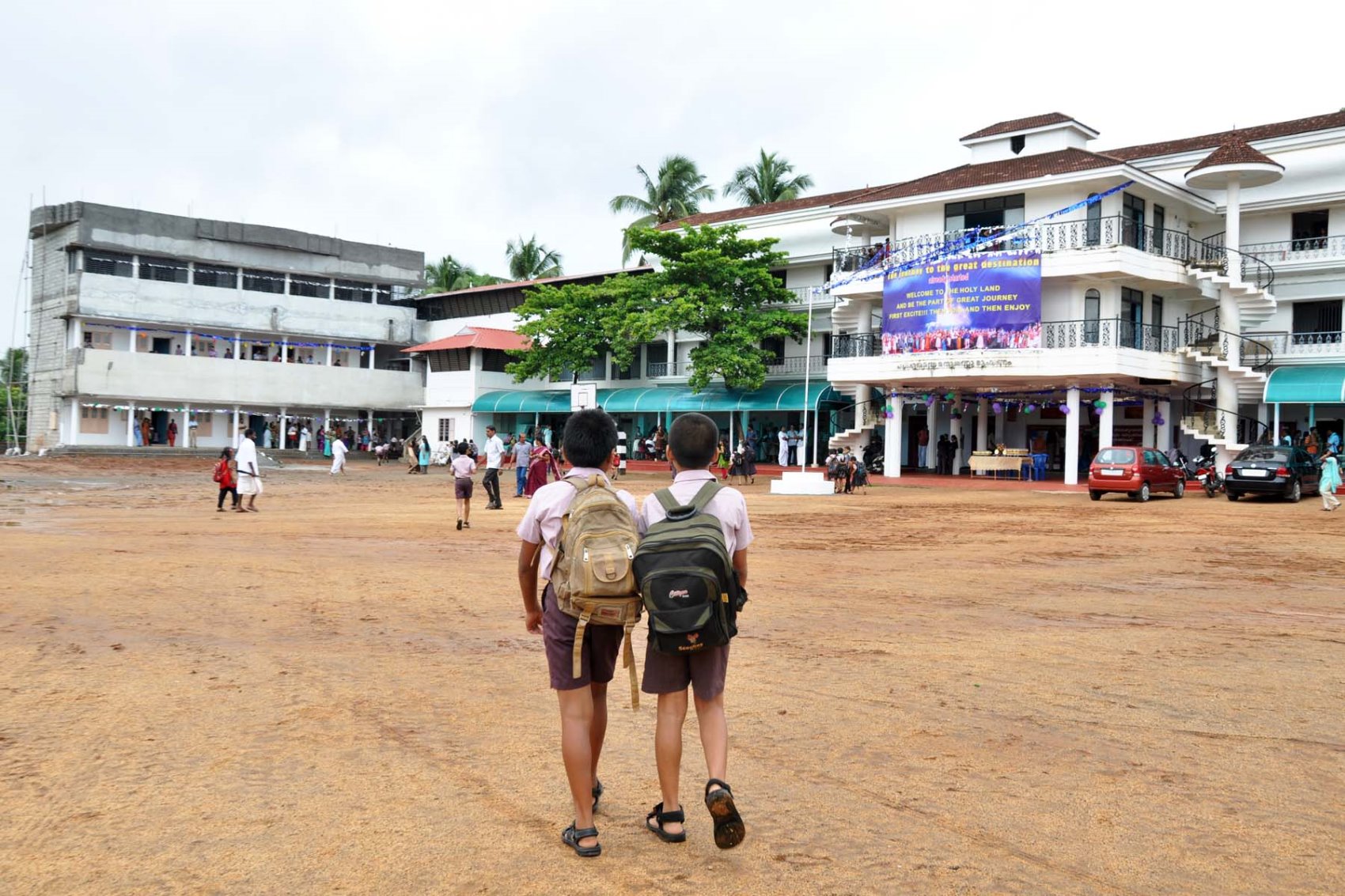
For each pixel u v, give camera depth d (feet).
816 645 27.07
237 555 45.03
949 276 113.29
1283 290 116.57
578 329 154.10
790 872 13.01
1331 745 18.48
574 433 14.84
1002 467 118.62
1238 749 18.24
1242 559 46.78
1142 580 39.93
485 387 185.47
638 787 16.34
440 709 20.71
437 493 94.32
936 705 21.12
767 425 157.07
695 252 135.95
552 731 19.27
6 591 34.37
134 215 172.55
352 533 56.08
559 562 14.16
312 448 190.49
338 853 13.47
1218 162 105.40
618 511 13.93
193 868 12.94
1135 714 20.48
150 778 16.28
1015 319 109.81
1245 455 87.10
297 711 20.34
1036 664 24.91
